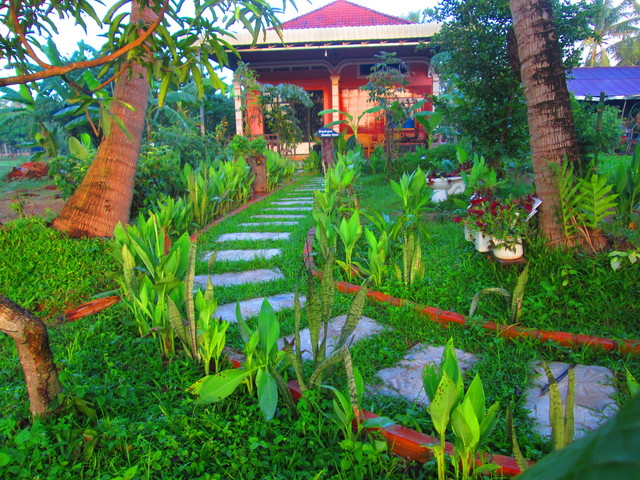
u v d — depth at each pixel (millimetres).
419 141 17297
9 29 2195
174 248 3574
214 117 25906
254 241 6059
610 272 3664
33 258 4605
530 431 2195
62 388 2312
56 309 3832
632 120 18609
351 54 17750
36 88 2434
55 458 2021
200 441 2166
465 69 7441
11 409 2404
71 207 5367
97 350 3053
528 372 2725
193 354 2873
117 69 2164
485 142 7551
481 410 1837
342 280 4387
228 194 8508
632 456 158
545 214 4082
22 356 2146
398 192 5473
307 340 3320
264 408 2146
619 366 2771
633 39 32656
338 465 1997
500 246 3941
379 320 3564
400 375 2789
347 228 4484
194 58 2111
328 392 2418
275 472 1963
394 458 2031
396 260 4578
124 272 3324
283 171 13391
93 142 16172
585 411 2363
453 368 1943
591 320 3297
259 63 18578
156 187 7195
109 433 2088
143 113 5715
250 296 4148
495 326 3234
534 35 3977
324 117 19172
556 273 3752
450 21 7484
